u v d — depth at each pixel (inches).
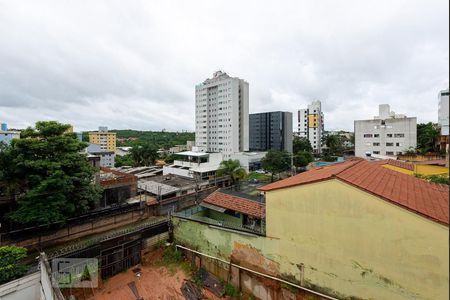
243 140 2778.1
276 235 434.9
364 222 340.2
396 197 334.0
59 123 680.4
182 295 486.3
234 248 498.0
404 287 312.0
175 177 1492.4
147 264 596.4
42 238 662.5
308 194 392.2
